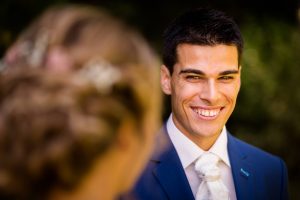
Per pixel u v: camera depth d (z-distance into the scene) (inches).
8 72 34.8
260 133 288.4
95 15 36.8
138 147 36.3
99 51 34.8
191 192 96.9
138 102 35.1
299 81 286.8
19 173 32.6
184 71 96.3
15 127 32.6
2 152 32.8
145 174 97.0
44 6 247.6
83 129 32.4
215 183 95.8
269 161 106.0
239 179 101.4
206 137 98.0
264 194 102.3
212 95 94.7
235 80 97.7
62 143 32.2
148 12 285.9
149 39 282.7
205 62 94.7
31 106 32.7
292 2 299.6
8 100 33.4
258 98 282.8
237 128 291.0
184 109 98.0
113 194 36.5
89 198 34.3
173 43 98.2
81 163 33.2
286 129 287.4
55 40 35.4
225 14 96.9
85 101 33.3
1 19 246.8
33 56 35.4
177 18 99.3
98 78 33.7
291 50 291.1
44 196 33.3
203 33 94.3
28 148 32.4
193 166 99.2
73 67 34.2
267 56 289.6
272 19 300.2
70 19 36.3
